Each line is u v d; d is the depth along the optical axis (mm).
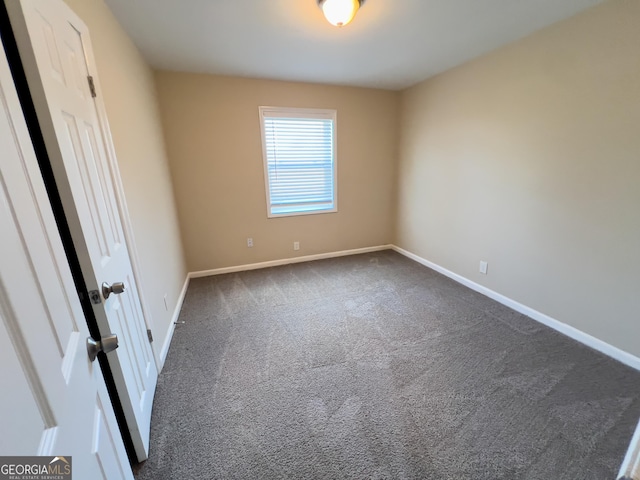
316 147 3582
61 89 962
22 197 529
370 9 1765
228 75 3006
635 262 1736
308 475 1195
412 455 1272
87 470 620
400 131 3799
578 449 1285
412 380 1719
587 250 1958
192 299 2836
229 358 1945
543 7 1764
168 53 2365
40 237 575
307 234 3814
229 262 3512
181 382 1728
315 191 3730
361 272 3459
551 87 2037
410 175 3721
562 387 1643
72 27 1109
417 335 2178
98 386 764
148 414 1427
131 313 1416
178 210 3150
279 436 1371
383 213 4148
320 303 2711
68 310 655
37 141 870
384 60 2617
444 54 2490
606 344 1917
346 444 1327
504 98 2385
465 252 3006
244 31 2014
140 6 1659
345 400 1578
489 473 1194
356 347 2045
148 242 1911
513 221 2447
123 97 1744
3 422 396
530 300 2391
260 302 2748
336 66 2760
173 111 2922
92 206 1107
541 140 2150
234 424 1438
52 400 522
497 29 2047
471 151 2773
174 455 1283
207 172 3180
